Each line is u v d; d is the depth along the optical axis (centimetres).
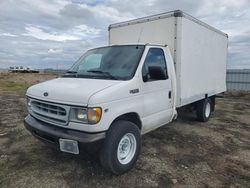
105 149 350
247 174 398
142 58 423
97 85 364
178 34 504
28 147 495
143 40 559
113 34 625
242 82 1828
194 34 584
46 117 374
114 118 353
